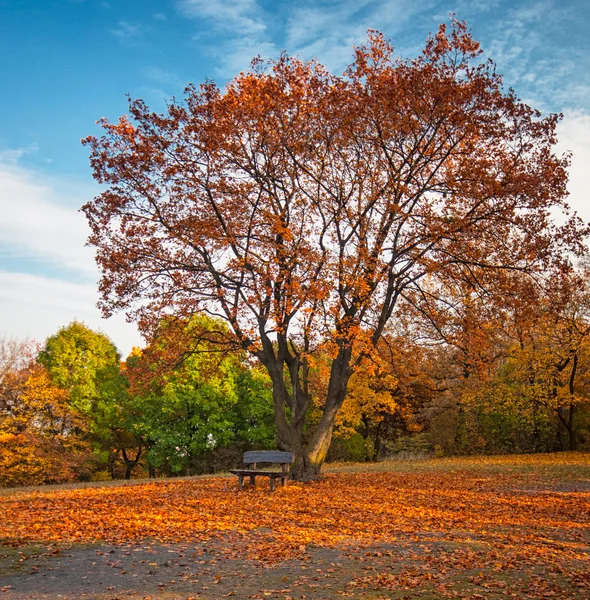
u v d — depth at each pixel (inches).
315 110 778.8
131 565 339.0
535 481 791.7
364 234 772.6
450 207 788.0
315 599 278.7
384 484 760.3
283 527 457.7
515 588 293.3
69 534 418.9
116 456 1824.6
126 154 781.9
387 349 1072.8
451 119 734.5
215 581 308.2
